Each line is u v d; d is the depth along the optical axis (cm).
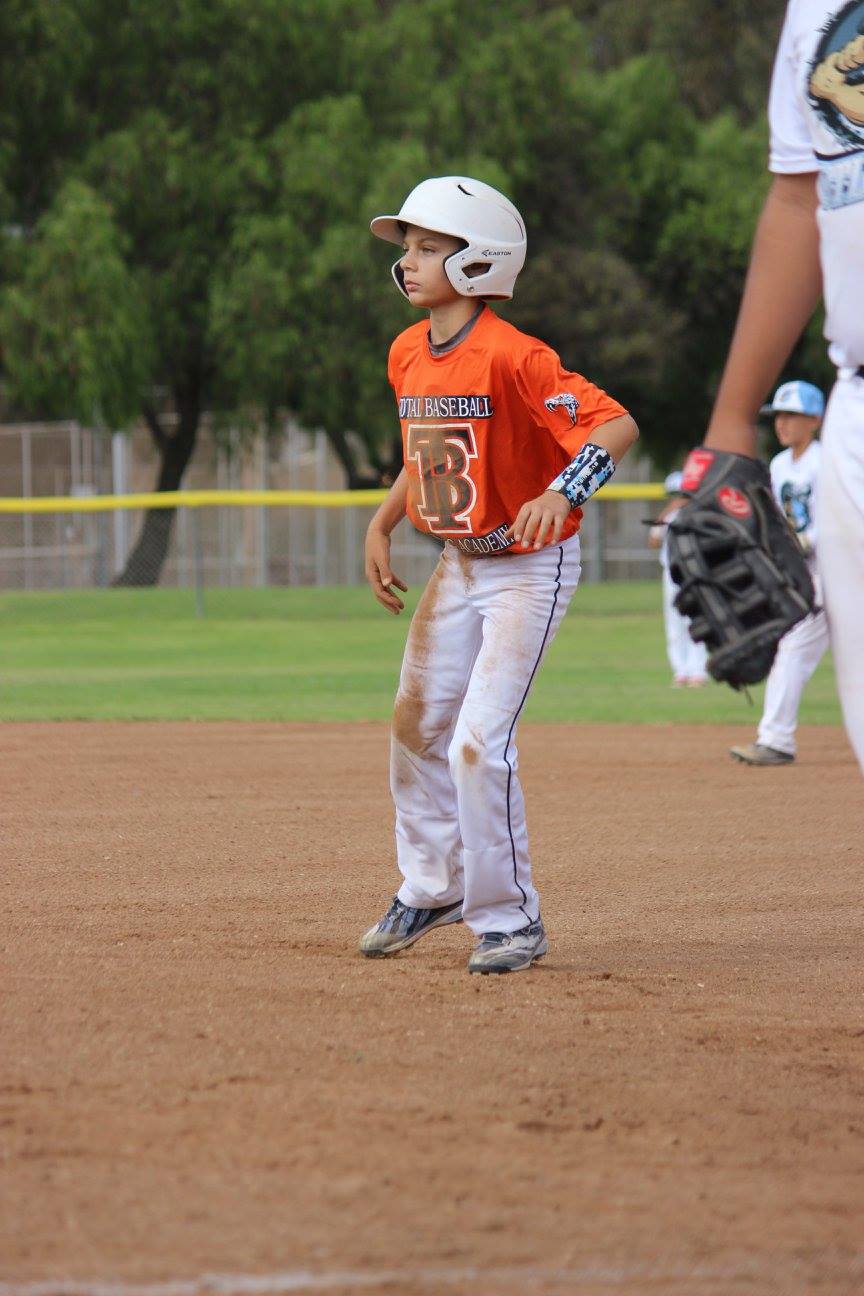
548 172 12350
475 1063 1299
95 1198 986
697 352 13450
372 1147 1085
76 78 10719
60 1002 1479
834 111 999
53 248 10012
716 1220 962
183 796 2880
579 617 8219
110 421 10394
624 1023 1441
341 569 13000
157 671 5619
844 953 1753
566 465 1600
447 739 1686
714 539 1045
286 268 10875
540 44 12125
